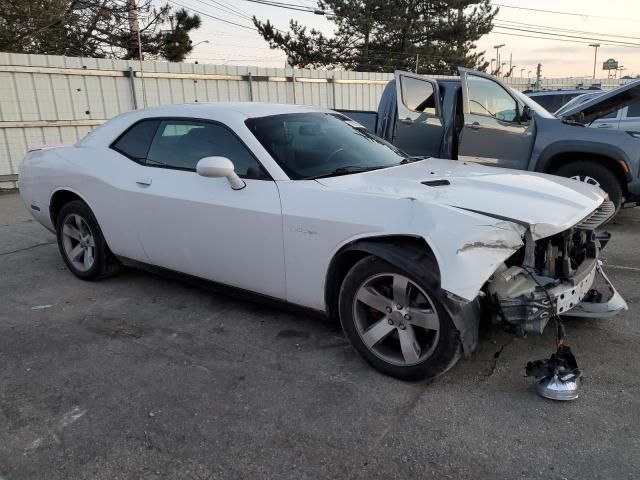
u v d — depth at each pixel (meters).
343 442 2.52
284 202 3.29
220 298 4.38
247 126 3.70
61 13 18.12
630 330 3.57
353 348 3.22
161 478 2.33
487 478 2.26
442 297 2.72
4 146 10.95
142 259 4.32
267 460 2.42
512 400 2.81
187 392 2.98
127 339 3.67
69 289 4.71
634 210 7.64
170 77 13.15
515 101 6.54
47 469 2.39
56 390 3.03
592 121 7.20
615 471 2.27
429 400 2.83
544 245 2.94
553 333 3.54
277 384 3.04
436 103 7.12
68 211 4.82
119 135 4.48
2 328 3.89
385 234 2.84
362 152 3.96
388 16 30.84
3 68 10.70
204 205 3.66
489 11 32.16
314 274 3.23
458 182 3.28
